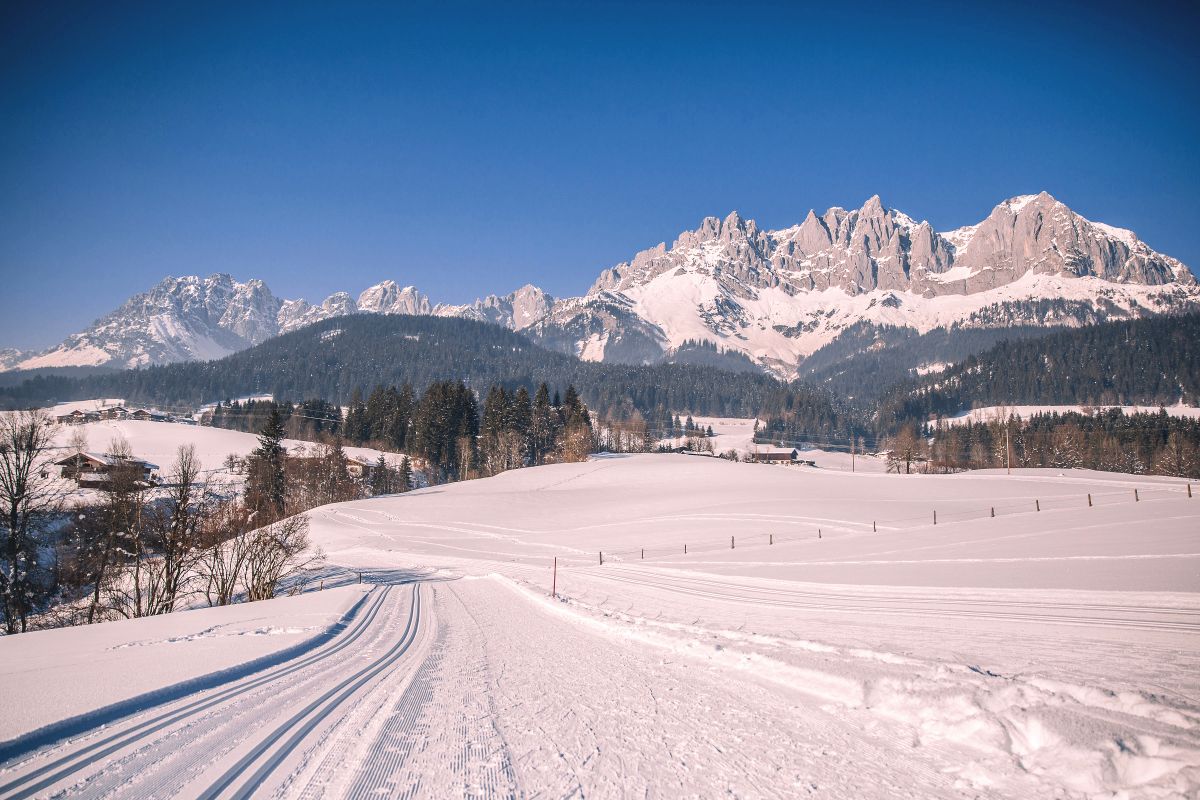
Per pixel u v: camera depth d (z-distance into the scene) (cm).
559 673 1060
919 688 776
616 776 580
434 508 7331
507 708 822
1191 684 725
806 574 2512
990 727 645
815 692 868
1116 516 3200
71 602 3003
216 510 3647
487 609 2142
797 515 5288
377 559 5131
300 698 864
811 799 523
